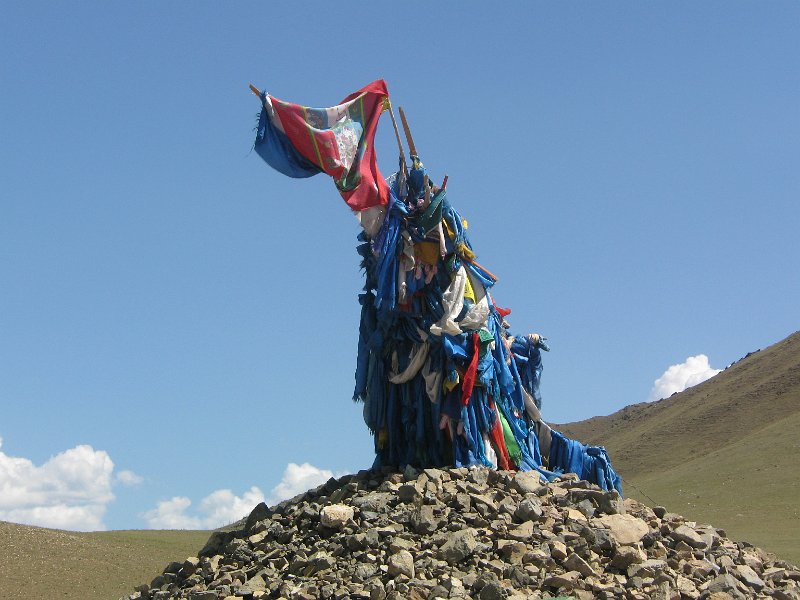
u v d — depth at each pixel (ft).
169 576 85.20
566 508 81.71
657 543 79.36
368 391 93.86
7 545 193.57
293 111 89.71
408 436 92.02
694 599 73.36
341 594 71.77
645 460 322.96
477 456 90.07
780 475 241.14
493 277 95.45
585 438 389.19
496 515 79.46
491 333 93.20
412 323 91.86
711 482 250.98
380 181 92.99
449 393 90.58
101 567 190.19
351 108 92.48
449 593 70.69
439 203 91.15
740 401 341.21
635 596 71.82
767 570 84.07
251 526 88.63
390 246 91.86
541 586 72.38
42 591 172.76
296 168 91.50
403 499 82.89
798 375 338.54
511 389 94.32
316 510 84.23
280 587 74.79
